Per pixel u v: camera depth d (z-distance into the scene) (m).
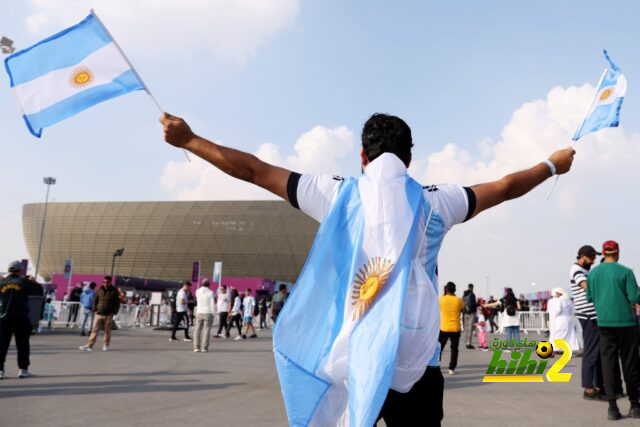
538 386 8.09
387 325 1.47
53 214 111.94
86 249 109.31
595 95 2.55
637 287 5.79
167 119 1.76
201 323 13.88
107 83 2.12
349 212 1.65
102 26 2.16
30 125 2.07
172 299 29.17
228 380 8.17
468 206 1.73
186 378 8.32
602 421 5.49
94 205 109.94
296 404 1.49
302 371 1.52
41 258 113.69
